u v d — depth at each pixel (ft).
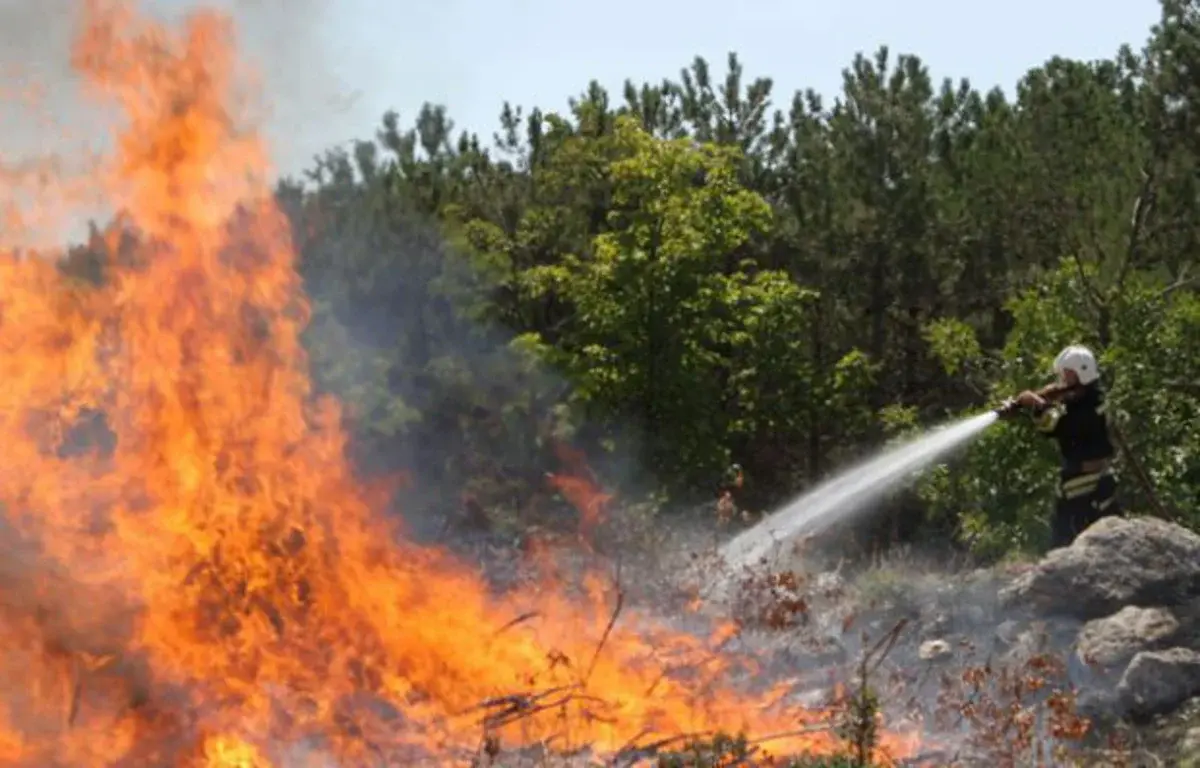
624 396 77.41
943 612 26.86
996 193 75.31
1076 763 20.20
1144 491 49.29
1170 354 55.26
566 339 81.51
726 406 87.56
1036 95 79.15
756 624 25.84
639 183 80.94
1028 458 52.75
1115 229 65.00
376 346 55.77
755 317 81.41
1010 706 20.98
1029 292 58.95
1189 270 66.03
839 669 24.00
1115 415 51.93
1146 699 22.66
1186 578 25.88
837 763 18.75
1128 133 70.49
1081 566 26.00
